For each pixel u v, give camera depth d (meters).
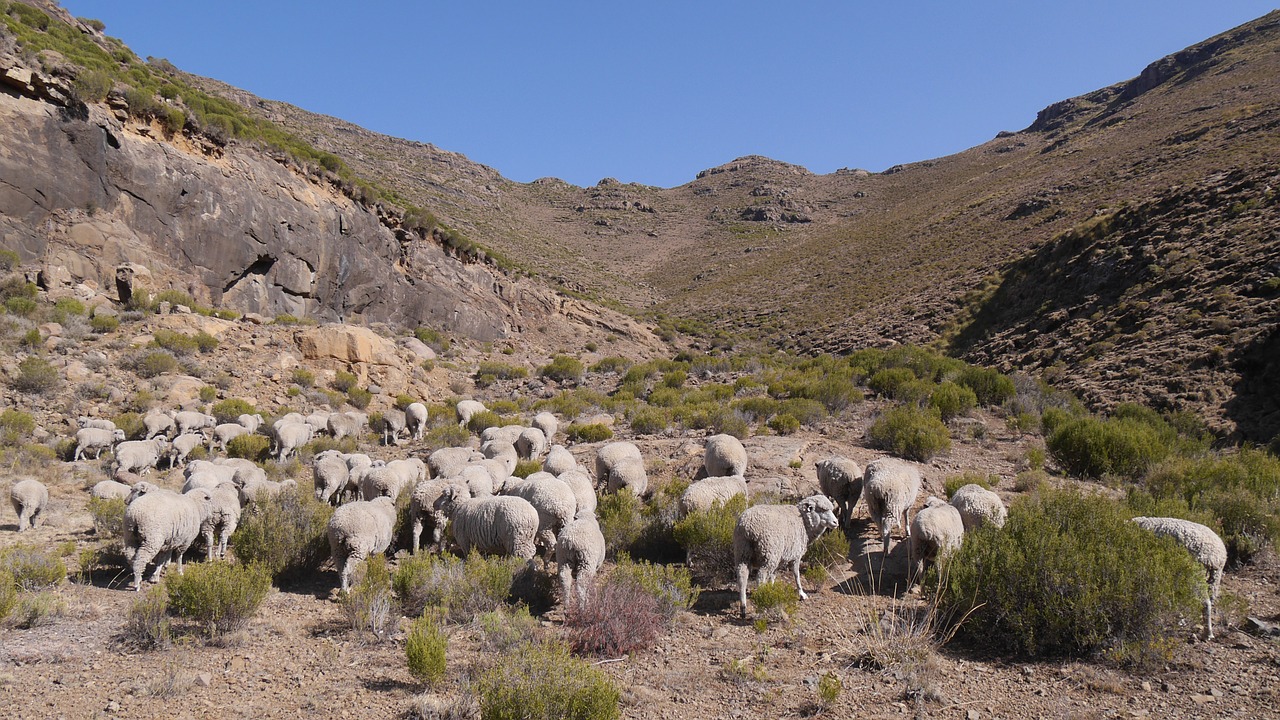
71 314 25.98
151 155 32.19
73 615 8.44
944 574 8.24
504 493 11.91
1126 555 7.45
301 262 38.69
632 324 66.75
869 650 7.29
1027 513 8.84
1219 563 8.17
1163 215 46.94
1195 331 32.56
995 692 6.49
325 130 141.62
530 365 49.19
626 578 8.63
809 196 178.50
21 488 12.33
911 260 79.94
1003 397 25.48
